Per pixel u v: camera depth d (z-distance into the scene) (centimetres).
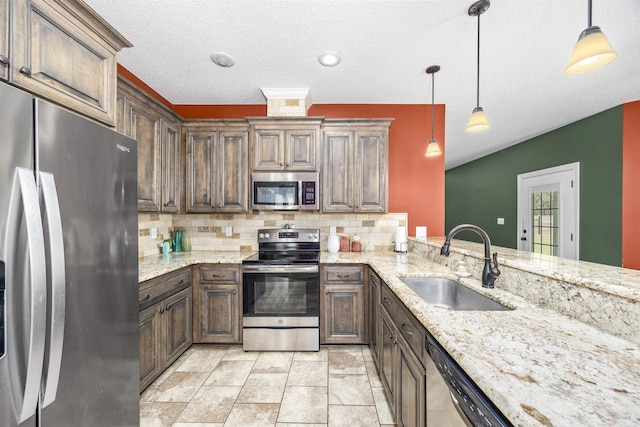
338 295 245
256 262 240
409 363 124
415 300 120
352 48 202
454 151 543
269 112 271
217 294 247
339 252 287
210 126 271
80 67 116
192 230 301
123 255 121
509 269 134
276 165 265
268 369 213
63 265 87
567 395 56
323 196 270
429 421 101
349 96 285
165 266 210
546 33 184
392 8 163
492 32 183
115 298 116
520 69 230
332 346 249
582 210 354
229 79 249
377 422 159
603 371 65
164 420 162
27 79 95
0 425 74
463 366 71
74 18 112
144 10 164
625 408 52
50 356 84
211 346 250
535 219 439
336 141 271
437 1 157
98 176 107
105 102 129
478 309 141
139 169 213
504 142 473
